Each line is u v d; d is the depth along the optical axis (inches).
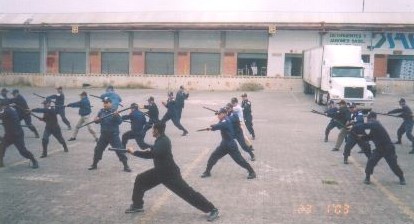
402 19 1887.3
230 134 410.9
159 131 297.7
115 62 1942.7
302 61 1717.5
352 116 560.4
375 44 1787.6
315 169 463.8
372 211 322.3
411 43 1777.8
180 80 1775.3
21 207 320.5
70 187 377.7
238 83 1752.0
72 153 531.8
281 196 358.9
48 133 511.5
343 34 1793.8
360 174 443.2
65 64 1975.9
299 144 624.4
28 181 396.5
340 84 1088.2
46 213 307.4
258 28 1784.0
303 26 1765.5
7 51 2006.6
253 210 320.8
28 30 1935.3
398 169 399.9
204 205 295.6
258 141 646.5
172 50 1894.7
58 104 725.3
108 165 468.1
